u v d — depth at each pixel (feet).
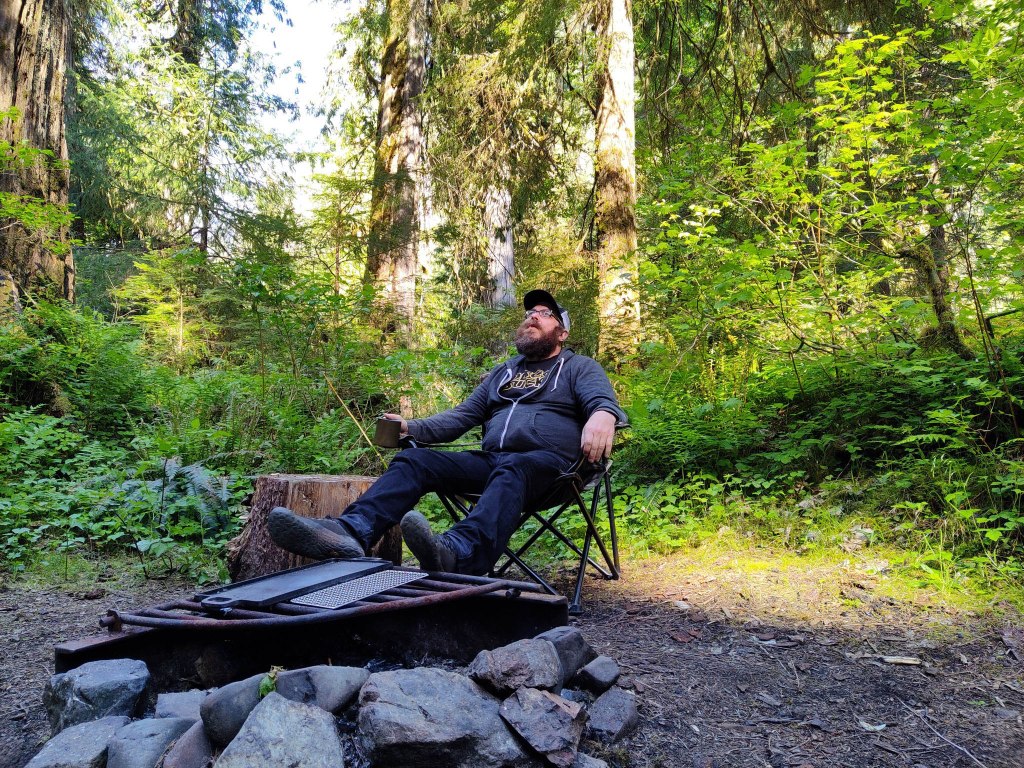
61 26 25.23
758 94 25.68
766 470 14.65
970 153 13.71
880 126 16.43
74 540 12.85
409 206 33.86
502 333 28.02
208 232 45.06
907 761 6.06
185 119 56.29
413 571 7.63
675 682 7.52
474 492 9.51
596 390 9.53
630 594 10.55
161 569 12.10
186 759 5.28
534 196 30.17
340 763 5.11
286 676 5.73
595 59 23.41
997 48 14.17
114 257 43.45
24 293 22.82
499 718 5.67
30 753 6.13
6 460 15.85
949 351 15.07
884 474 13.12
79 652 6.54
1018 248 13.73
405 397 22.18
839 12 24.07
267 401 19.66
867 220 16.80
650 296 18.11
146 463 13.88
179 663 7.05
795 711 6.92
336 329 21.22
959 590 9.61
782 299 16.19
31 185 23.54
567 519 14.39
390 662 7.73
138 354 24.43
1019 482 10.96
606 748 6.02
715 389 16.43
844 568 10.74
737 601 9.91
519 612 7.50
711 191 18.49
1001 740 6.34
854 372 15.61
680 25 26.04
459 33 33.32
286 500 9.98
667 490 14.53
